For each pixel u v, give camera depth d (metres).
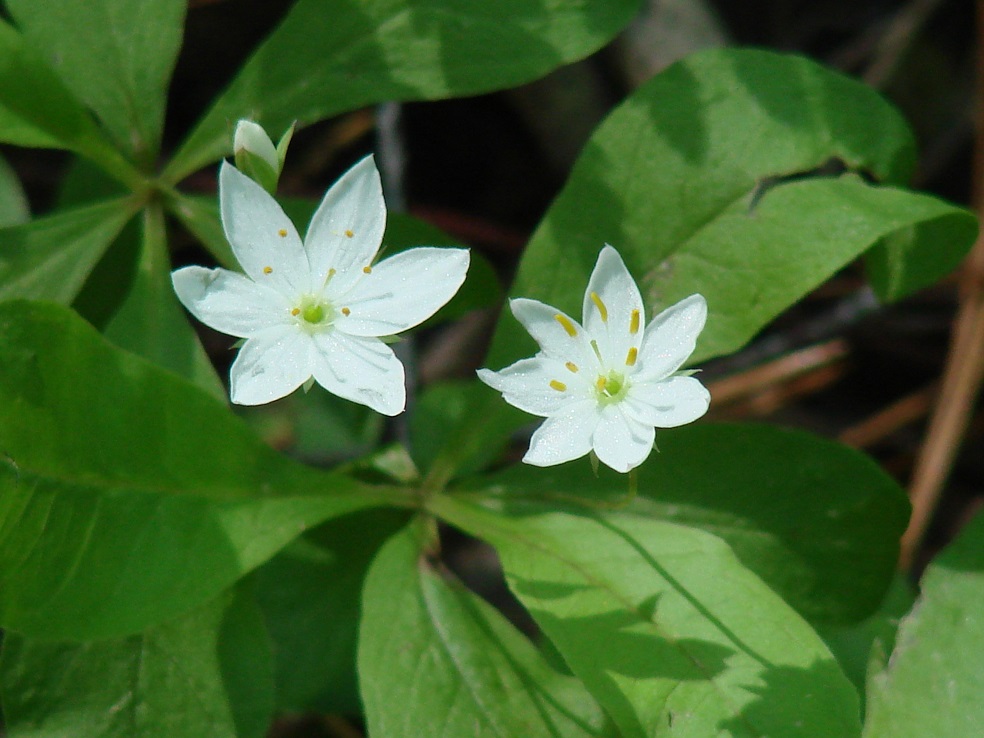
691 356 0.12
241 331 0.11
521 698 0.11
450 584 0.12
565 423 0.11
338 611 0.13
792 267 0.12
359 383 0.11
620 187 0.12
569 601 0.11
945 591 0.11
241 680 0.11
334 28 0.12
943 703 0.11
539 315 0.11
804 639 0.11
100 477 0.11
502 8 0.12
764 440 0.12
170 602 0.11
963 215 0.12
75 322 0.11
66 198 0.14
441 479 0.12
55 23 0.12
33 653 0.11
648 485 0.12
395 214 0.12
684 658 0.11
